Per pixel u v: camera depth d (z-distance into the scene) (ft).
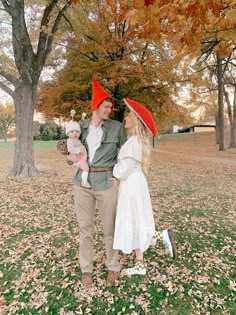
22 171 32.96
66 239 13.43
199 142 115.75
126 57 45.03
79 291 9.12
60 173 35.94
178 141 125.59
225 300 8.59
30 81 31.73
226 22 11.79
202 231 14.42
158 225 15.34
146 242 9.50
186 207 19.20
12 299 8.74
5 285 9.48
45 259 11.35
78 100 46.26
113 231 9.64
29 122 33.04
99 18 41.37
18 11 28.73
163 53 44.78
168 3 9.45
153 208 18.88
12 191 24.73
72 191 24.79
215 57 57.77
